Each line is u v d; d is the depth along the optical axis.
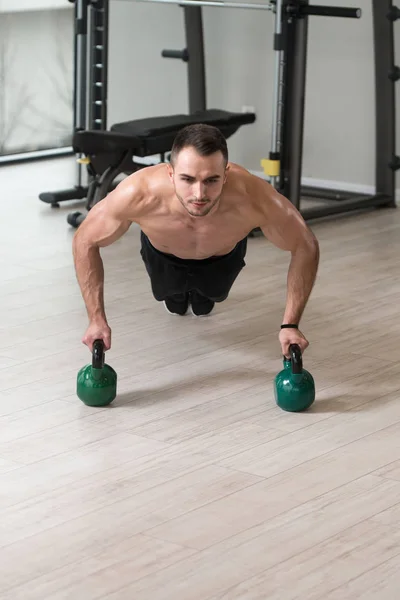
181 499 2.36
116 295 4.09
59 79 7.09
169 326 3.70
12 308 3.88
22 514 2.28
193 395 3.03
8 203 5.79
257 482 2.45
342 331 3.66
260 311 3.90
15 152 6.95
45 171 6.72
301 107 5.01
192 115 5.33
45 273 4.40
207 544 2.15
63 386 3.09
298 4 4.84
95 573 2.03
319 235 5.18
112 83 7.04
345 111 6.11
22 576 2.02
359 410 2.92
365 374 3.22
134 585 1.99
